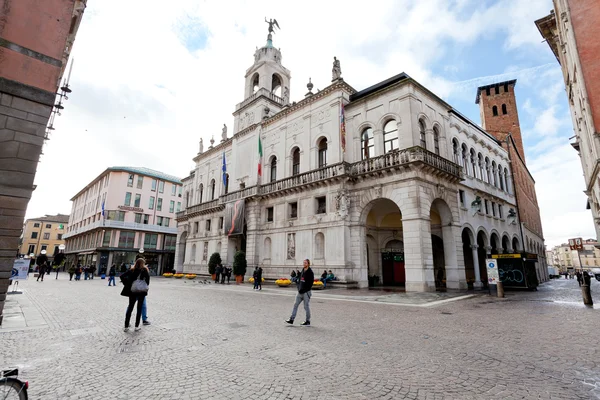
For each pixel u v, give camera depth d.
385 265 24.53
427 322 8.65
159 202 52.59
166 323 8.47
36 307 11.35
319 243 22.61
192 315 9.76
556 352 5.71
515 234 30.59
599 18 12.41
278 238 25.59
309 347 6.12
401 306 11.88
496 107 43.47
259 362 5.23
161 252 50.03
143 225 48.59
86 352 5.81
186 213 40.34
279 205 26.14
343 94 23.73
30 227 75.56
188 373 4.74
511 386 4.23
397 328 7.86
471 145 26.44
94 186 55.88
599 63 12.16
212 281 27.81
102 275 33.03
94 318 9.20
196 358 5.45
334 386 4.25
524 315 9.71
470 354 5.65
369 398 3.88
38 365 5.09
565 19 13.59
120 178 48.69
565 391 4.04
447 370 4.85
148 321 8.39
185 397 3.91
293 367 4.99
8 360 5.31
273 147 28.73
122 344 6.34
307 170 24.88
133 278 7.92
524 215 33.97
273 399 3.86
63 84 13.39
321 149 24.80
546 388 4.15
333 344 6.34
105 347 6.13
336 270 20.61
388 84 22.34
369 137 22.16
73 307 11.39
